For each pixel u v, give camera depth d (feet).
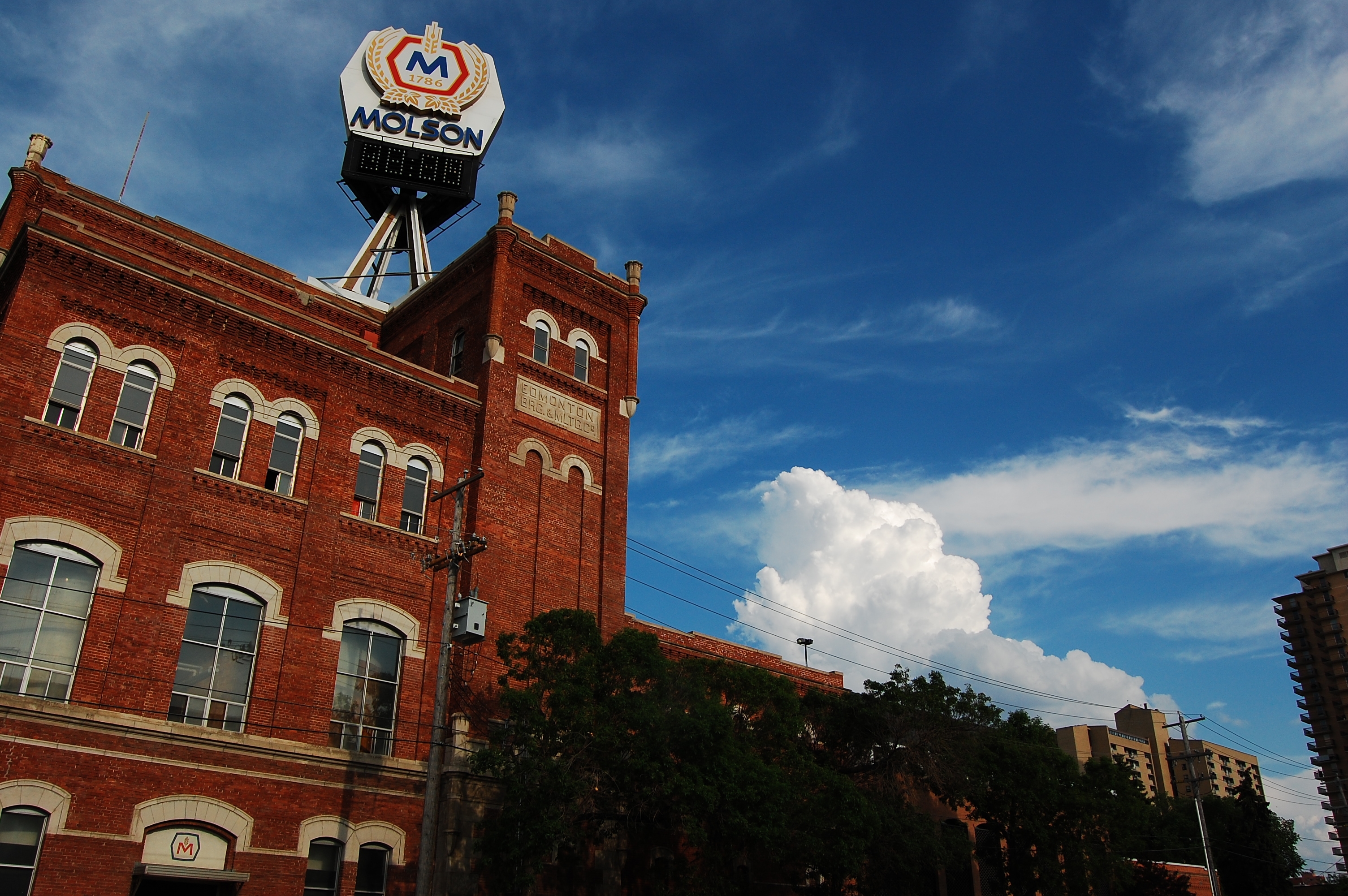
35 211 116.47
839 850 97.76
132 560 86.43
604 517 127.13
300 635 94.68
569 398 129.59
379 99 167.43
